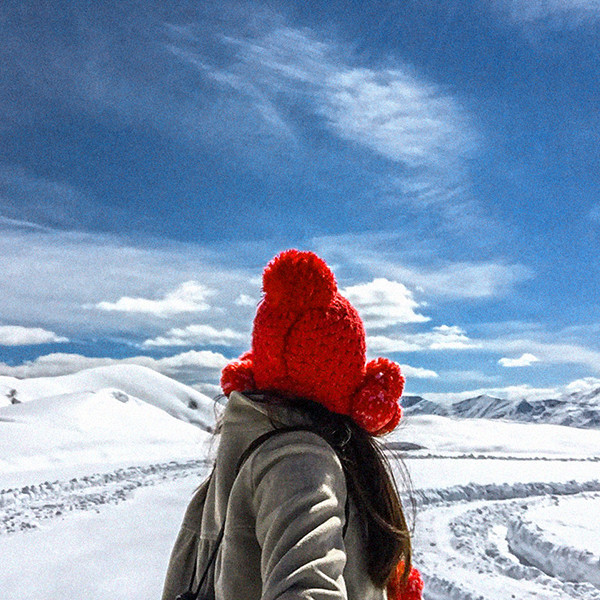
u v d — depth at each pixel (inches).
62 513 367.6
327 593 37.8
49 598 219.9
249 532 45.8
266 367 49.9
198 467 576.7
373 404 49.1
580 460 799.1
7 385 2827.3
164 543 297.7
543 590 253.0
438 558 302.4
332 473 44.3
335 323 48.1
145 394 3644.2
